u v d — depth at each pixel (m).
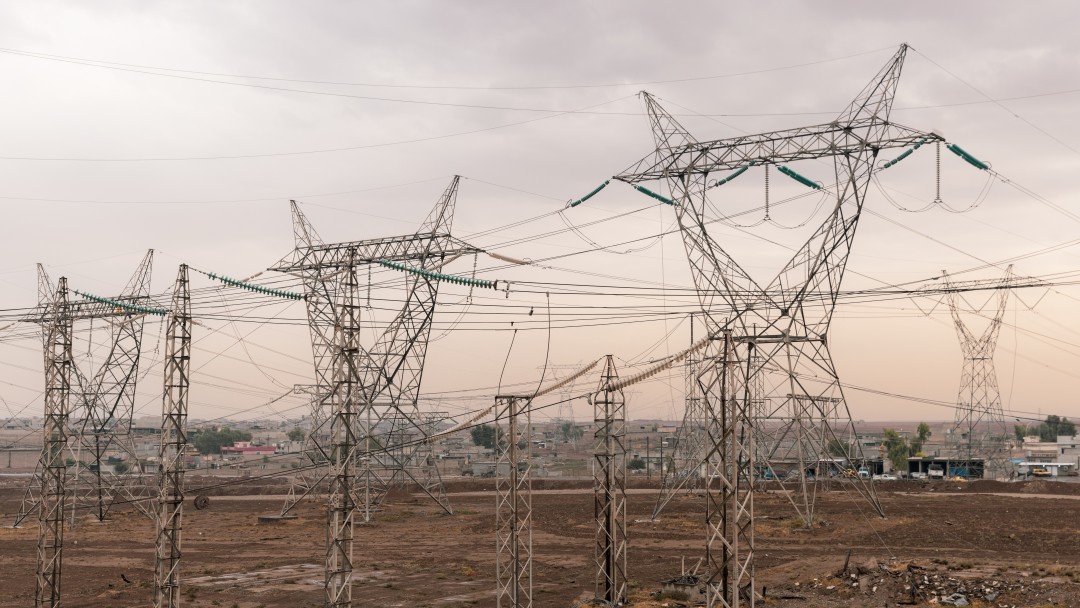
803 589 71.69
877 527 103.50
